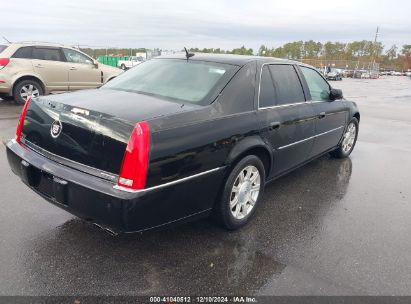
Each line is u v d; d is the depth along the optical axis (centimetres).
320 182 516
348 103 601
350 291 280
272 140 388
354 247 343
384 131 939
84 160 287
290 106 425
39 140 325
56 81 1053
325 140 530
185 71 380
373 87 3169
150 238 337
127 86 385
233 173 336
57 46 1053
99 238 332
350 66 6141
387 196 475
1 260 293
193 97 339
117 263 298
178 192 288
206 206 322
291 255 324
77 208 280
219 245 333
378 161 639
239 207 361
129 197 257
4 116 842
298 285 283
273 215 402
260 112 372
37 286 266
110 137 271
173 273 289
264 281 286
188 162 291
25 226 347
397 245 351
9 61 970
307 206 431
